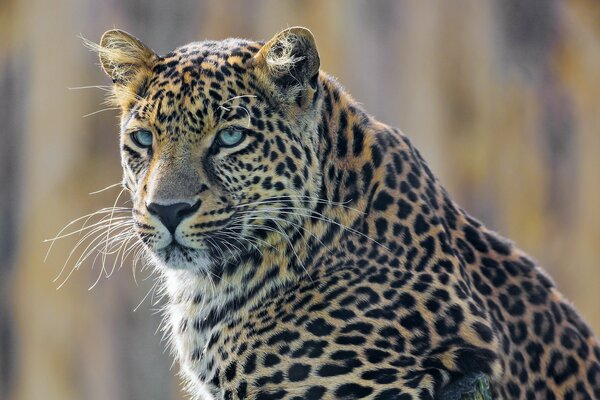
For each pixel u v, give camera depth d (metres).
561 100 29.45
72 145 26.94
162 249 9.64
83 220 26.91
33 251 26.89
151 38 26.80
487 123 28.98
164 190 9.40
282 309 9.63
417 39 28.38
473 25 28.73
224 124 9.41
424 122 28.44
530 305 10.15
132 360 26.94
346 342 9.39
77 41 26.86
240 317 9.79
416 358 9.31
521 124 29.28
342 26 27.88
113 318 26.88
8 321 27.05
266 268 9.74
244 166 9.47
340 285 9.53
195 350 10.14
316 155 9.56
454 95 28.75
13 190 26.94
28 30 26.89
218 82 9.44
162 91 9.59
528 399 9.80
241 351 9.68
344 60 27.86
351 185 9.70
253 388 9.62
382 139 10.05
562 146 29.61
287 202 9.51
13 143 26.98
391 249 9.62
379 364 9.30
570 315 10.40
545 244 29.66
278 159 9.46
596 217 29.78
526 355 9.92
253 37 27.39
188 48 9.93
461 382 9.20
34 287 26.91
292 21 27.61
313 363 9.42
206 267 9.86
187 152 9.48
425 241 9.71
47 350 26.92
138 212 9.69
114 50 9.95
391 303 9.45
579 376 10.08
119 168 27.02
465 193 29.05
